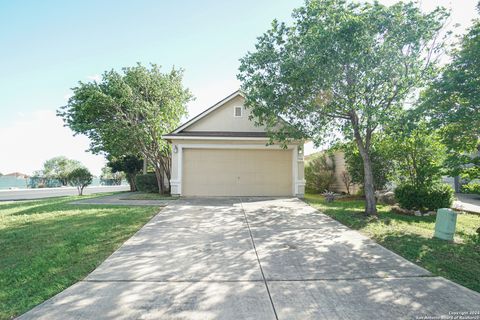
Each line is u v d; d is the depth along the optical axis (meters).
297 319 3.04
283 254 5.30
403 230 7.07
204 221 8.11
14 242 6.09
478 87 5.84
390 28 8.11
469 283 4.00
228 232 6.91
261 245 5.88
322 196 15.73
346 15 8.07
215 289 3.79
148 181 18.23
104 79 16.33
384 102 8.66
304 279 4.14
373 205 8.99
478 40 6.07
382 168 12.87
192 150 13.97
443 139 7.12
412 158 9.82
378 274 4.34
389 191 12.50
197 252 5.40
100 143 19.02
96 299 3.49
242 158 14.03
